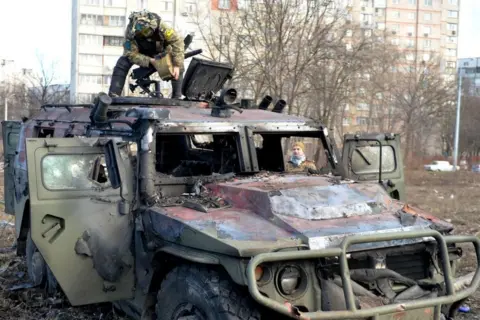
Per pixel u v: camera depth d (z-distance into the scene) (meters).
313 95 17.55
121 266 5.39
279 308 4.25
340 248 4.48
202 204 5.27
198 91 7.43
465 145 40.19
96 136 6.29
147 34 7.51
